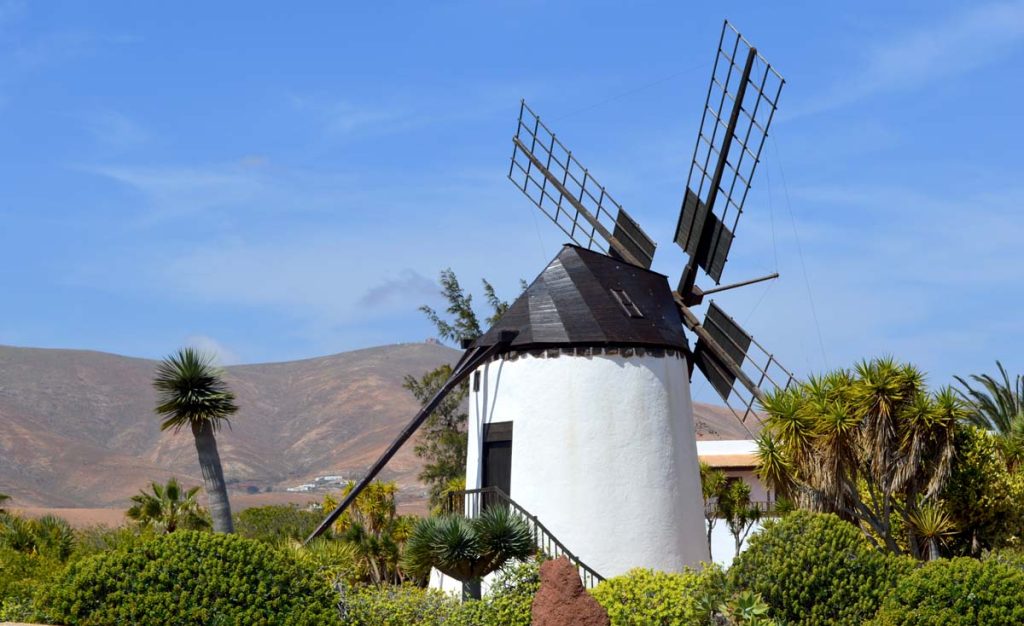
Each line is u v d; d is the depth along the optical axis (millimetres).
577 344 22594
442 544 17141
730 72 25516
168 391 20125
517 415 22719
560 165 29250
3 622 16125
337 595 16844
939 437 20797
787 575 16203
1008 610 14828
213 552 16219
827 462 20500
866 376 20938
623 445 22172
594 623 15805
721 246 25547
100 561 16219
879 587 16062
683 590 17297
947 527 21062
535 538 20250
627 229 27297
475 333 46062
